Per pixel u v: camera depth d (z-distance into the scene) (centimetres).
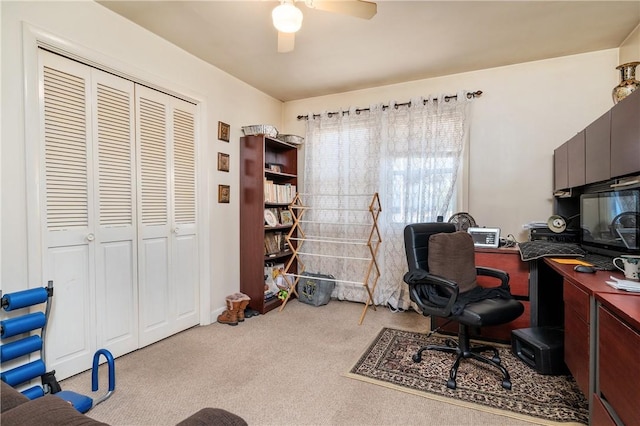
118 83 237
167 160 276
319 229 400
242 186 351
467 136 330
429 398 189
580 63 293
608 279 164
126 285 244
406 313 345
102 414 174
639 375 104
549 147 304
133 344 249
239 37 261
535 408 178
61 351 206
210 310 313
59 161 203
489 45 274
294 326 306
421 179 346
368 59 301
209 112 311
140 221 254
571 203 293
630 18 233
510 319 206
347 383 205
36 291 179
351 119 381
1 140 176
